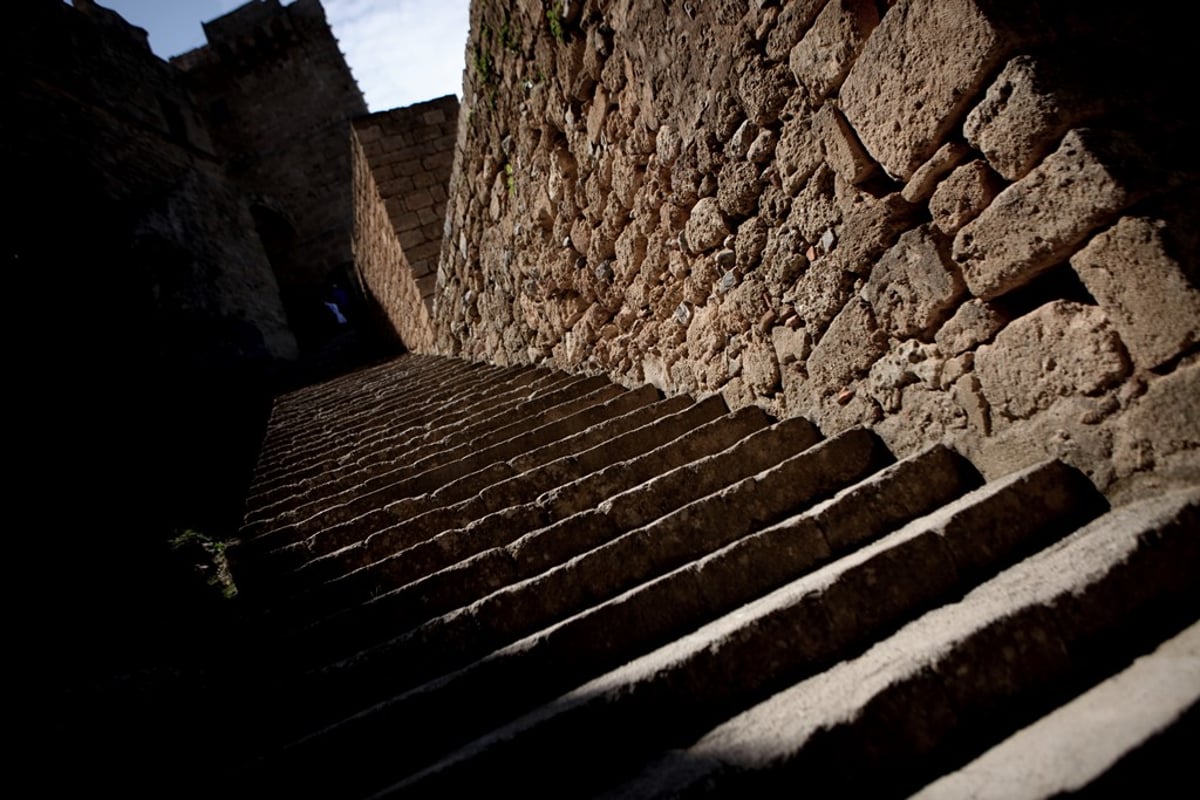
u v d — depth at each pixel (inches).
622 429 130.5
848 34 74.9
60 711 95.9
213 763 65.2
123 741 69.0
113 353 393.7
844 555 71.3
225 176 714.2
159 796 63.8
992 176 65.9
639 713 52.2
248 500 158.9
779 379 107.9
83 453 278.5
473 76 191.8
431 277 352.8
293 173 848.3
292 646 78.5
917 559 60.4
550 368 209.5
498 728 55.8
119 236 498.3
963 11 60.7
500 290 230.5
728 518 82.7
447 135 376.5
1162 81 60.8
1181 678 40.3
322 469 177.0
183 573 186.5
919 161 71.7
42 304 374.3
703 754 45.6
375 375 361.7
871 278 84.0
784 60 86.7
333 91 877.8
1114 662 46.4
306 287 818.2
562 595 75.2
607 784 48.4
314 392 359.3
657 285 137.6
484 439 152.6
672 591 67.3
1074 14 60.3
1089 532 57.6
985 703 45.4
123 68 631.8
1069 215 58.5
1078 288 64.1
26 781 70.2
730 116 98.6
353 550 104.0
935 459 77.5
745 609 62.6
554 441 139.8
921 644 49.6
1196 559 50.9
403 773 55.7
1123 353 58.1
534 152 171.5
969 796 37.6
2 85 492.7
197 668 110.4
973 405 74.5
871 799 41.8
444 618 72.8
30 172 466.6
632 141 127.5
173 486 287.1
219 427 385.4
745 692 53.7
